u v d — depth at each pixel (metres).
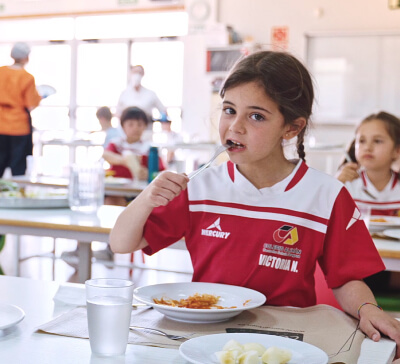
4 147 6.19
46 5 8.91
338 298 1.19
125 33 8.65
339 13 7.22
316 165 7.00
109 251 4.25
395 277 2.06
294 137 1.25
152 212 1.25
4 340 0.85
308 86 1.23
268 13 7.53
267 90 1.15
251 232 1.24
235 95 1.16
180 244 1.80
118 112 7.54
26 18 9.04
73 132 8.61
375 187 2.53
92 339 0.80
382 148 2.48
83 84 9.00
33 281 1.22
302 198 1.24
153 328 0.93
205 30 7.68
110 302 0.80
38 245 5.17
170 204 1.27
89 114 9.02
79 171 2.22
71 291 1.10
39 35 9.19
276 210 1.24
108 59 8.80
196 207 1.28
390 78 7.00
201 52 7.91
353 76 7.13
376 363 0.83
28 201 2.27
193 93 8.00
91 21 8.82
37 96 6.26
